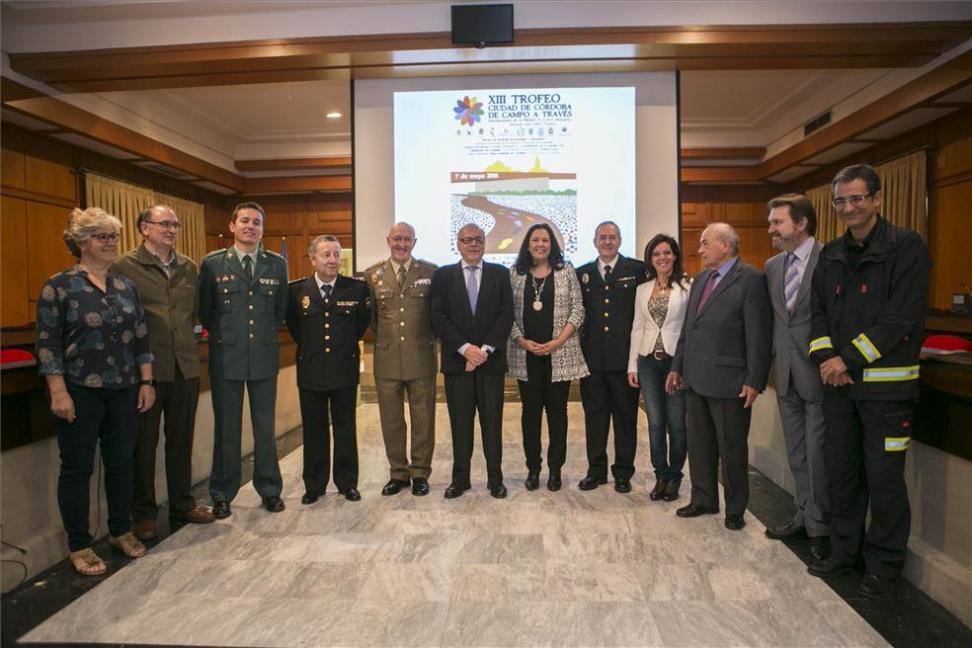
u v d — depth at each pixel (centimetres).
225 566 223
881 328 191
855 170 198
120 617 188
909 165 597
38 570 221
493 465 295
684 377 261
